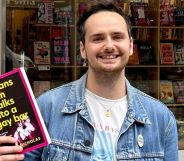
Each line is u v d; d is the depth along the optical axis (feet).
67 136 6.42
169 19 16.20
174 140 6.70
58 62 15.20
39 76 15.01
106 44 6.13
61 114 6.51
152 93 16.16
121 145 6.34
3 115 5.96
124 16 6.40
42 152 6.55
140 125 6.48
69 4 15.12
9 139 5.83
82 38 6.48
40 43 14.94
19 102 5.99
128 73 16.02
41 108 6.61
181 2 16.19
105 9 6.38
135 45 16.08
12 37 14.42
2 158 5.74
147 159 6.44
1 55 14.02
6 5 14.26
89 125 6.39
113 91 6.42
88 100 6.50
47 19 15.01
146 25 16.03
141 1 15.92
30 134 5.95
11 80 6.02
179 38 16.34
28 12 14.67
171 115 6.77
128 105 6.49
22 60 14.66
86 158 6.30
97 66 6.19
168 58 16.29
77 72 15.33
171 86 16.31
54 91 6.77
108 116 6.41
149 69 16.14
